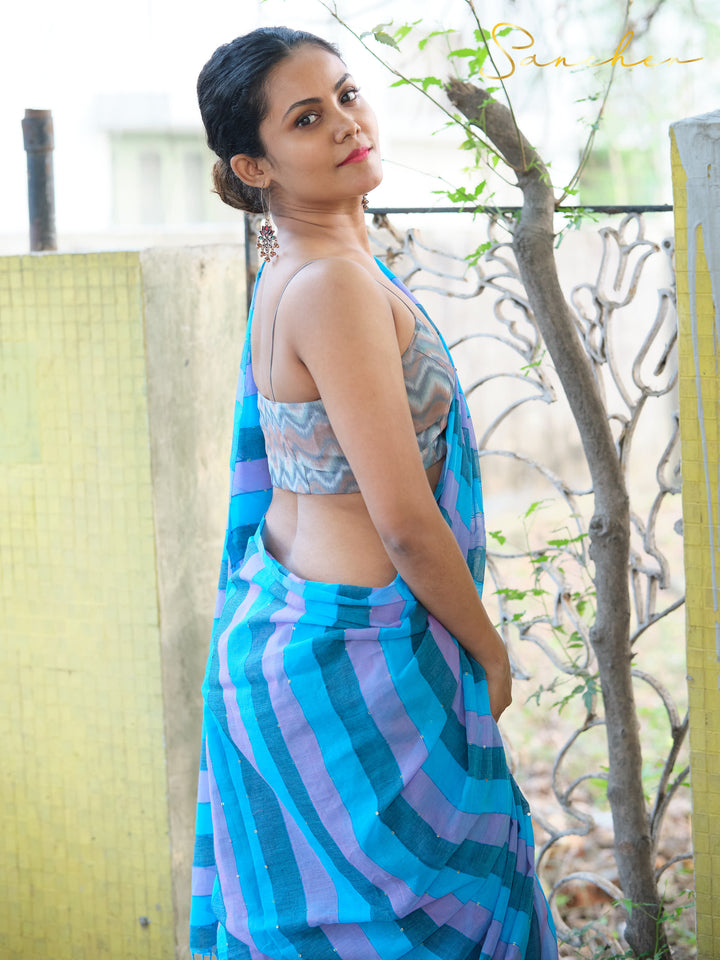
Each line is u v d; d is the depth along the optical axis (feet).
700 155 6.38
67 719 9.05
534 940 6.16
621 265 7.63
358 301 5.42
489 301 22.08
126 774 8.87
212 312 9.23
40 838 9.31
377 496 5.41
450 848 5.70
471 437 6.29
